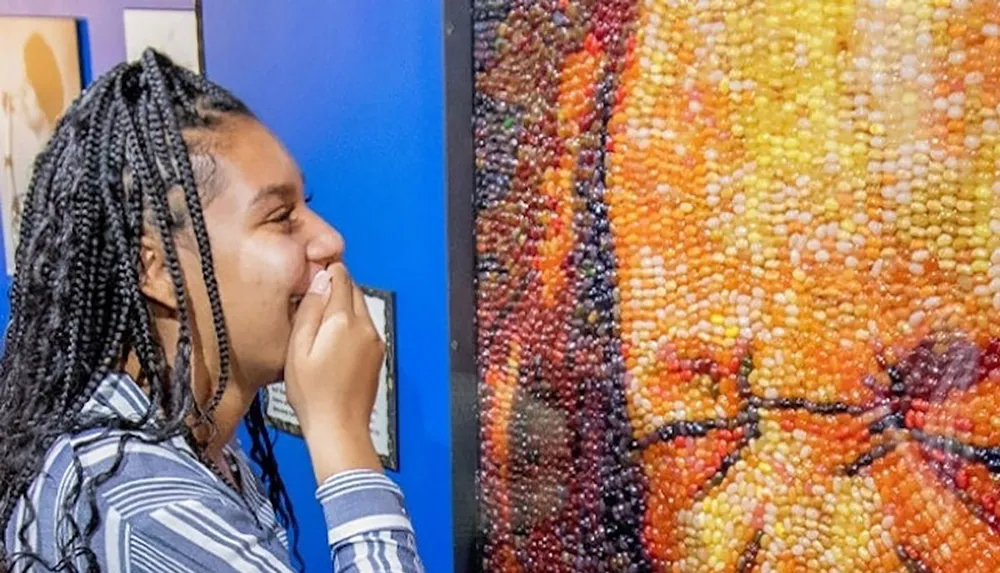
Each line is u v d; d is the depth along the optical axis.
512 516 0.99
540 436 0.95
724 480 0.83
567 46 0.87
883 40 0.71
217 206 0.77
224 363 0.79
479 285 0.98
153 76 0.78
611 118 0.85
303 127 1.18
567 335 0.91
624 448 0.89
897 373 0.73
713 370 0.82
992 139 0.68
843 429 0.76
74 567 0.70
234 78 1.25
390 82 1.07
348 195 1.15
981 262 0.69
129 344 0.79
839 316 0.76
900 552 0.74
